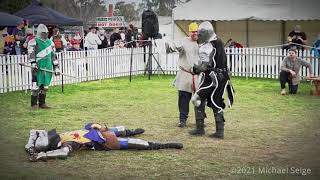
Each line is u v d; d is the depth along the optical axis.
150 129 9.70
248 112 11.51
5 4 34.25
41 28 12.22
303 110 11.78
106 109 12.18
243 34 22.08
